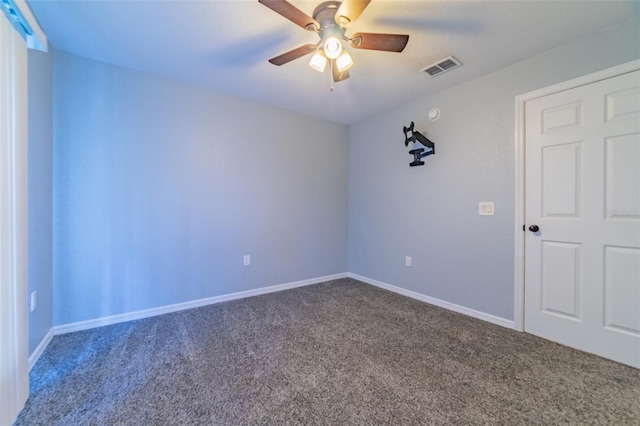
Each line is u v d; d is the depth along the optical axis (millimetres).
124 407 1394
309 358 1845
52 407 1390
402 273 3254
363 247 3809
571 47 1978
